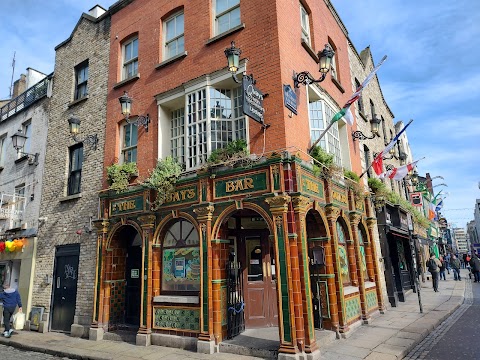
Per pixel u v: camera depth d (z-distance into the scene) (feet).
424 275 76.43
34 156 46.01
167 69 33.76
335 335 26.17
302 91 29.76
